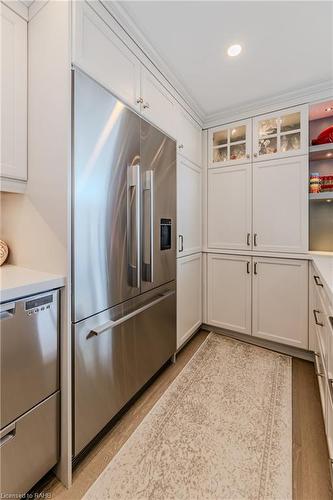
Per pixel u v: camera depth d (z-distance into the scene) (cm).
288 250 213
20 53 116
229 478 110
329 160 223
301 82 192
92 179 117
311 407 154
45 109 112
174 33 144
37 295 98
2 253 129
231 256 243
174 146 193
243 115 231
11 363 90
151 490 105
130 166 141
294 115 211
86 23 112
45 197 114
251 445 127
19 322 92
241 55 163
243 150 236
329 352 115
